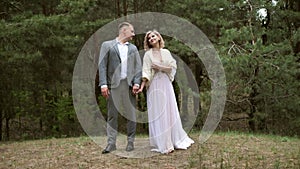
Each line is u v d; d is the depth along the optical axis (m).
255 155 5.43
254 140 6.90
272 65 9.80
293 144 6.48
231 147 6.06
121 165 5.02
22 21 9.66
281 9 11.87
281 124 11.27
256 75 10.23
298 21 11.95
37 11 12.20
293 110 10.82
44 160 5.63
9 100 12.22
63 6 10.19
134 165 5.00
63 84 12.23
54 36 10.20
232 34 9.57
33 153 6.36
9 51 9.81
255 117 10.75
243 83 10.27
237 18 11.40
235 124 12.15
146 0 12.66
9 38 9.78
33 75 11.72
